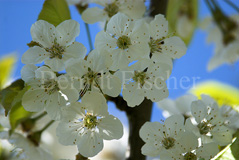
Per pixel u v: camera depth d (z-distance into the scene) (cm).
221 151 29
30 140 32
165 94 30
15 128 32
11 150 32
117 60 29
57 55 29
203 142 30
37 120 32
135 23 30
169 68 30
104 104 29
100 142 30
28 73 29
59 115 29
